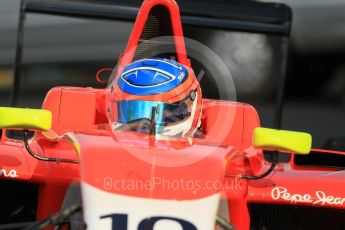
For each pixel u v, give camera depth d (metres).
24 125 16.52
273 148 16.73
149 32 21.06
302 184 18.36
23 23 31.16
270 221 19.42
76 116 20.09
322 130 39.56
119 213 14.73
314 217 19.39
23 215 19.16
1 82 38.50
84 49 35.69
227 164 16.34
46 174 17.73
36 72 35.56
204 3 31.72
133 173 15.41
